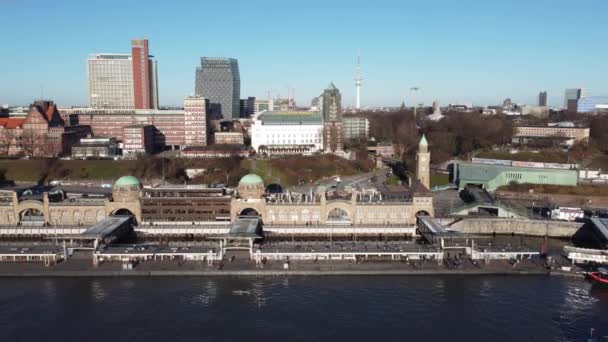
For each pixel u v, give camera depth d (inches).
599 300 5118.1
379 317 4761.3
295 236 7554.1
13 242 7263.8
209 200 7682.1
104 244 6560.0
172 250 6294.3
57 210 7711.6
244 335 4416.8
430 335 4419.3
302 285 5541.3
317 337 4384.8
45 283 5600.4
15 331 4495.6
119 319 4724.4
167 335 4421.8
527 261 6190.9
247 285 5551.2
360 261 6190.9
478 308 4945.9
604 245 6998.0
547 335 4416.8
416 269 5900.6
